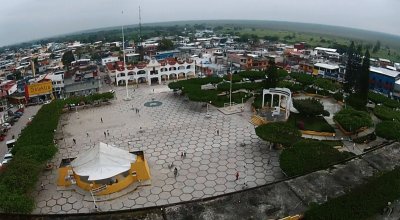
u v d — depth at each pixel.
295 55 178.12
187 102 103.38
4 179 47.66
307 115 82.69
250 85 104.31
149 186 54.09
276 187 43.50
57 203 49.84
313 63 149.38
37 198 51.22
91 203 49.66
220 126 80.62
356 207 38.41
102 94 102.75
